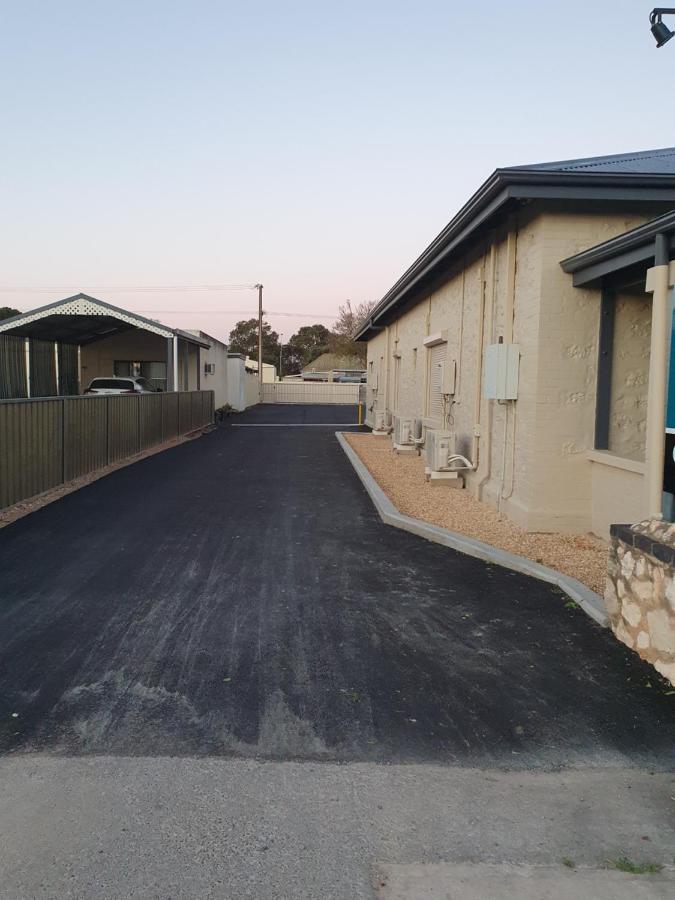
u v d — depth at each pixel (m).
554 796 3.35
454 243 10.33
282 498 10.95
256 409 42.69
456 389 12.50
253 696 4.30
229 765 3.56
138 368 30.89
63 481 12.00
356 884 2.76
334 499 10.88
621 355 8.28
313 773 3.51
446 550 7.76
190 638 5.20
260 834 3.04
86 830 3.05
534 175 7.60
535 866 2.87
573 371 8.30
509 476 9.37
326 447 19.23
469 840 3.03
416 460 15.84
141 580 6.61
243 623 5.52
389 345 22.81
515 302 9.13
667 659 4.54
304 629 5.40
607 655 4.94
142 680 4.50
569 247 8.15
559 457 8.38
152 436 18.61
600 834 3.08
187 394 23.19
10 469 9.90
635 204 8.12
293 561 7.28
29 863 2.85
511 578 6.72
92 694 4.30
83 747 3.71
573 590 6.18
